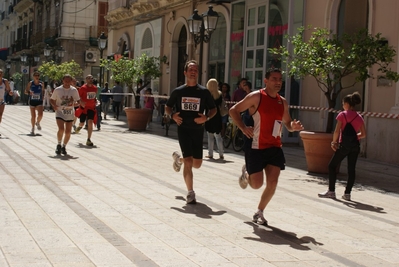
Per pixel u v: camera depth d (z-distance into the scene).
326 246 6.42
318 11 17.05
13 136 17.52
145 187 9.54
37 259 5.44
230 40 21.81
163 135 20.59
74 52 47.22
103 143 16.64
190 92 8.56
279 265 5.61
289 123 7.34
